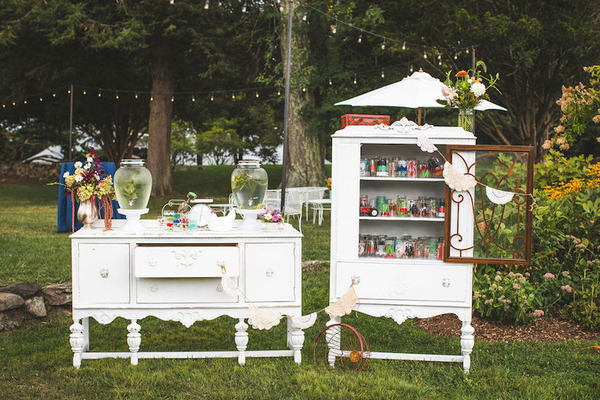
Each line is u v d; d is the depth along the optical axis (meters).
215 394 3.42
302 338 3.96
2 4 15.49
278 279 3.89
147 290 3.82
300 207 10.97
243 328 3.91
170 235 3.81
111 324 4.94
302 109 14.68
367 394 3.45
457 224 3.91
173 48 18.11
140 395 3.42
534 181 5.76
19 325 4.71
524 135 13.65
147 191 4.11
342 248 3.96
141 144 34.19
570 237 5.05
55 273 6.26
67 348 4.21
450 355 4.02
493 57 11.97
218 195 18.92
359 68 14.51
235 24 16.38
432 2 12.12
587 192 5.34
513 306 4.71
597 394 3.44
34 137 27.53
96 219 4.49
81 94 19.33
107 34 14.98
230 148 32.50
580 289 4.84
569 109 5.79
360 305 3.96
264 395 3.44
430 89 5.51
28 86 18.89
